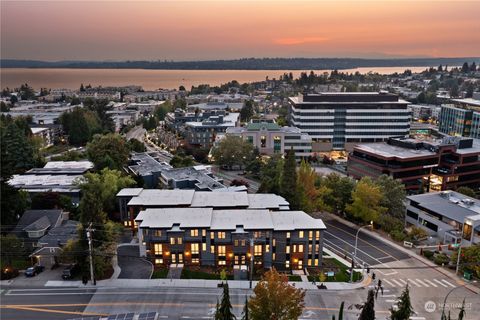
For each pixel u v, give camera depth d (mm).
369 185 108938
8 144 139000
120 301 69312
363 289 74812
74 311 66062
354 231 104812
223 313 51656
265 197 100625
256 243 81375
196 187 115562
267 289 56188
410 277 79625
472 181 144375
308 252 82688
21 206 98688
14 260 81312
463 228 90938
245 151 170125
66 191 112438
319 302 69875
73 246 76375
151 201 96188
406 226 111750
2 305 67500
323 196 116250
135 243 93188
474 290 74812
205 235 81375
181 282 75938
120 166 139750
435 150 140750
